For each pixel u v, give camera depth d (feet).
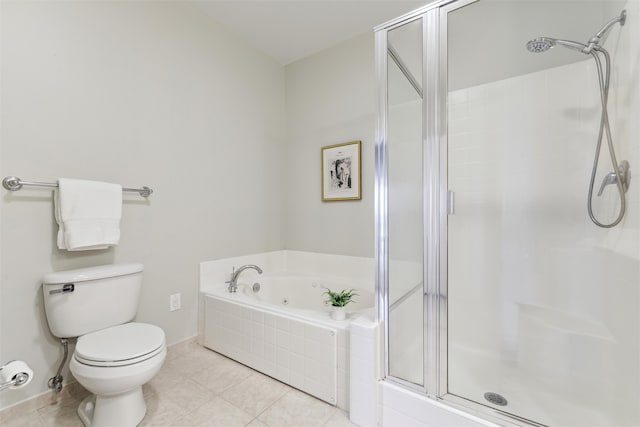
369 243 8.37
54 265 5.19
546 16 5.41
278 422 4.71
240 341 6.53
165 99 6.91
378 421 4.57
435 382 4.30
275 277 8.85
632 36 4.03
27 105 4.93
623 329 4.32
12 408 4.76
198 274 7.59
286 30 8.46
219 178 8.14
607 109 4.81
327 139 9.25
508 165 5.88
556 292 5.49
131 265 5.68
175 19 7.13
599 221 5.03
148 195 6.54
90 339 4.65
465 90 6.00
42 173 5.09
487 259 6.06
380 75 4.96
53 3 5.22
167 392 5.47
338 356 5.06
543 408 4.37
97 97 5.78
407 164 4.71
